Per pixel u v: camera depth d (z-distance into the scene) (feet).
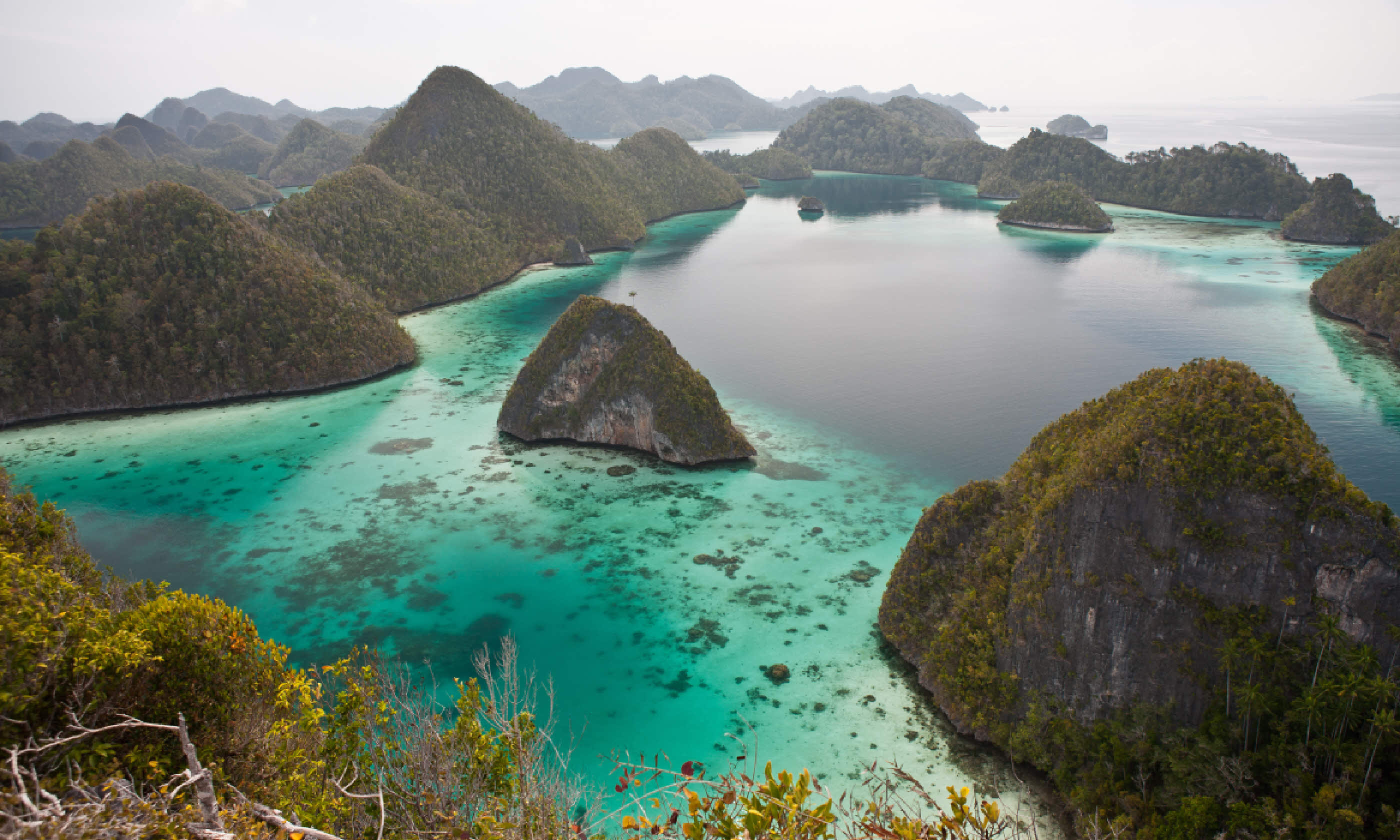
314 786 71.36
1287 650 126.11
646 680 168.14
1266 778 119.65
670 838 50.57
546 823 58.23
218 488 261.24
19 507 171.83
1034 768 143.74
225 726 84.28
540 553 218.79
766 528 229.86
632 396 277.85
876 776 141.18
